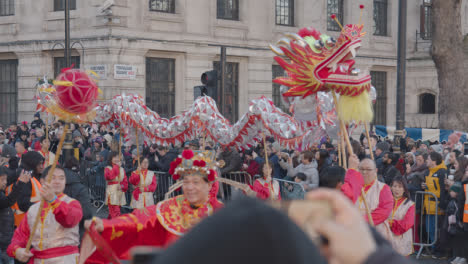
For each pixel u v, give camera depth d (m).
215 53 25.12
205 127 8.90
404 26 13.83
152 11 23.44
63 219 4.75
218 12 25.70
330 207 1.00
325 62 5.39
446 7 19.14
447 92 19.39
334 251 0.98
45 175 4.89
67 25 15.12
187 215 4.13
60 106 4.24
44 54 24.17
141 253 1.26
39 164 7.01
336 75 5.39
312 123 6.99
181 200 4.22
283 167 11.70
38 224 4.92
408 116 31.94
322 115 6.39
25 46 24.30
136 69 22.86
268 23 27.03
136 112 9.59
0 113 25.48
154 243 4.15
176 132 9.19
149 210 4.23
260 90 26.75
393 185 6.73
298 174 9.66
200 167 4.11
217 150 12.80
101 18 22.42
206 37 24.86
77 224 5.01
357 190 5.12
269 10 27.02
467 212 8.20
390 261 0.98
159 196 12.32
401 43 13.77
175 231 4.05
